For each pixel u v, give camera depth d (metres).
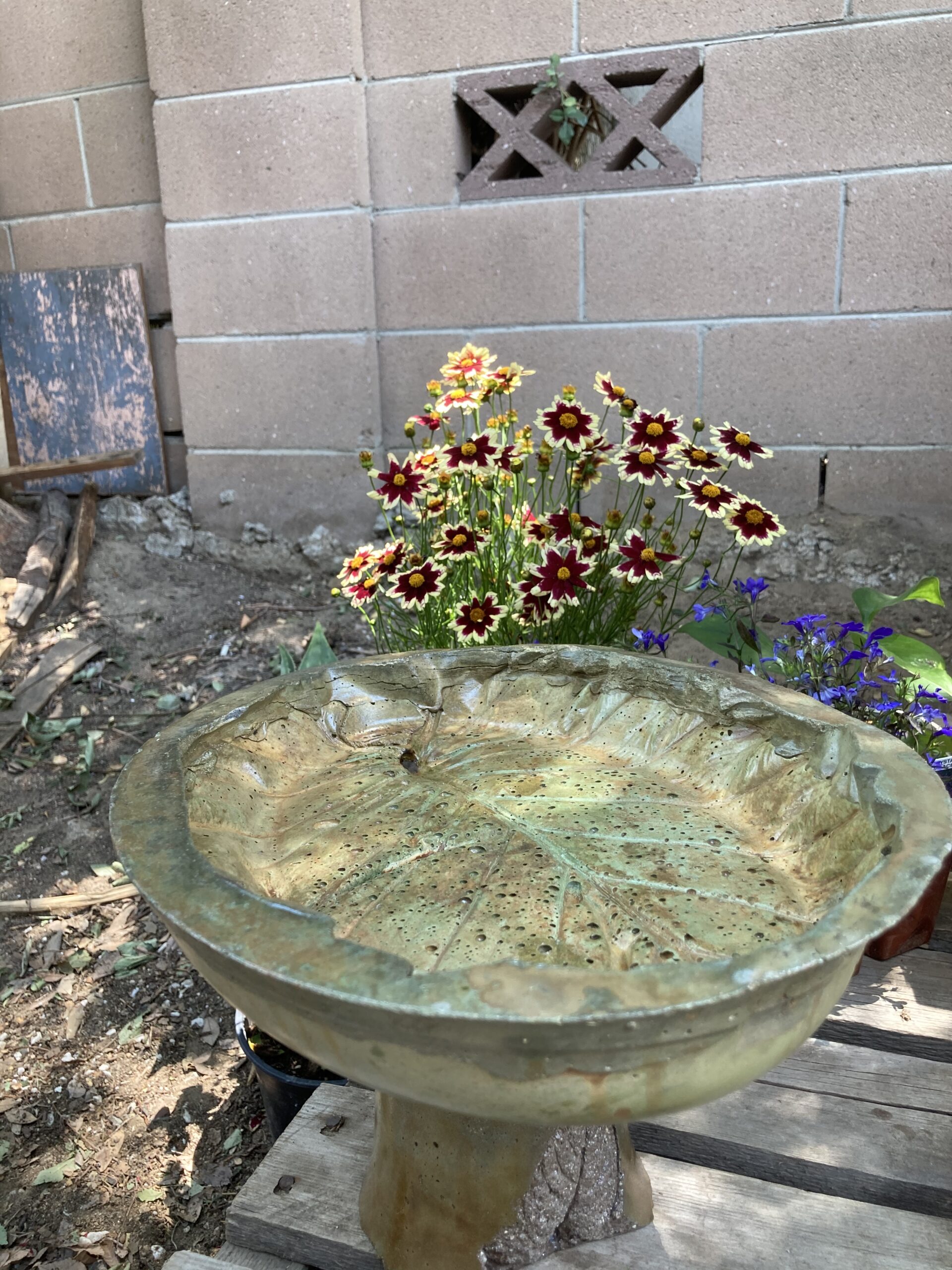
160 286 3.26
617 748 1.21
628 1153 1.07
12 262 3.40
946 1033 1.26
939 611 2.48
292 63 2.73
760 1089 1.23
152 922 1.98
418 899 0.90
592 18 2.54
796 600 2.59
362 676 1.25
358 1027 0.66
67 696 2.59
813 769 1.01
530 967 0.65
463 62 2.67
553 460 2.75
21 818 2.21
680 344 2.71
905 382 2.57
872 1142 1.14
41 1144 1.55
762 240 2.57
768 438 2.72
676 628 1.85
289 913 0.71
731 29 2.45
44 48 3.12
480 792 1.10
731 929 0.84
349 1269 1.09
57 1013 1.78
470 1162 0.98
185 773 0.96
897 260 2.49
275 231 2.89
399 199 2.83
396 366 2.98
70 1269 1.36
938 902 1.37
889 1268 1.01
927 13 2.31
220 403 3.12
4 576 2.92
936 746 1.44
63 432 3.41
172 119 2.87
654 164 2.86
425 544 1.91
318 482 3.10
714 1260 1.03
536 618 1.64
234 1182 1.48
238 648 2.76
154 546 3.20
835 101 2.42
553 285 2.77
